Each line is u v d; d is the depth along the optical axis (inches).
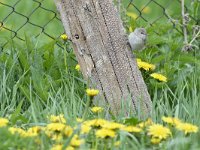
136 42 209.9
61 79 222.7
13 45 236.8
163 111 209.8
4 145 170.2
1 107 211.0
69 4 208.1
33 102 212.8
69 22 209.0
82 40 209.0
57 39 243.6
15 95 215.2
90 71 209.9
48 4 332.8
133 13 333.4
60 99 215.9
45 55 235.3
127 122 190.7
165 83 224.4
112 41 209.0
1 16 323.3
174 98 216.4
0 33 285.9
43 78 227.8
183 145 175.5
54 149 169.5
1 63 231.5
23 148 171.3
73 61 238.5
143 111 208.1
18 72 230.2
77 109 208.7
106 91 209.2
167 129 179.3
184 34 255.0
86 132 179.5
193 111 209.8
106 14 208.5
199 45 260.1
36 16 327.6
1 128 177.5
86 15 207.6
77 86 223.9
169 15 275.0
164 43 249.0
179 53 245.4
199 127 192.7
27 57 233.3
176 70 235.8
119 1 248.1
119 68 209.3
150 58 237.5
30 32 301.6
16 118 196.1
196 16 268.8
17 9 327.9
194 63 242.4
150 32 249.6
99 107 202.4
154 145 178.2
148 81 229.9
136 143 180.1
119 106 208.8
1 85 220.5
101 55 208.7
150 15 348.5
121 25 211.0
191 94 225.8
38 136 177.2
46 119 199.8
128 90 209.3
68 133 178.4
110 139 178.7
